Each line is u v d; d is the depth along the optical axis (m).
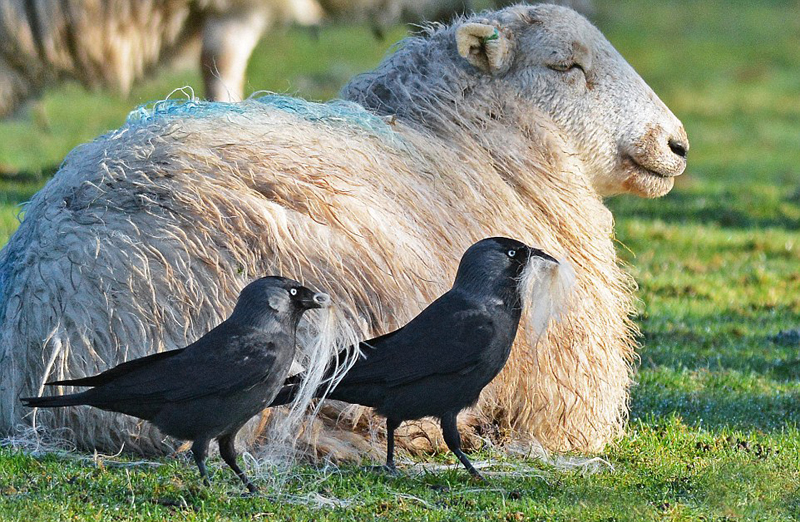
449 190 11.14
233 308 9.69
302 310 8.84
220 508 8.73
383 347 9.16
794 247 24.09
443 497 9.21
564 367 10.90
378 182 10.73
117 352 9.61
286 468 9.60
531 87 11.92
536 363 10.75
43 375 9.80
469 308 9.14
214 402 8.61
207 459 9.70
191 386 8.55
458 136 11.62
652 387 14.35
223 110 11.14
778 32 70.38
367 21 23.55
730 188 31.38
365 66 48.50
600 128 12.09
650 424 12.55
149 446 9.91
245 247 9.89
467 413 10.72
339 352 9.31
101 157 10.60
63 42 21.22
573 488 9.53
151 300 9.67
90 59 21.52
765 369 15.64
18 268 10.20
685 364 15.79
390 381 9.08
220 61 22.22
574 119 12.01
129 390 8.61
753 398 14.00
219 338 8.66
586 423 11.18
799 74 61.22
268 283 8.74
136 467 9.59
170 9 21.62
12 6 20.83
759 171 39.53
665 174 12.36
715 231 25.50
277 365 8.68
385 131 11.23
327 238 10.10
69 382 8.68
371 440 10.27
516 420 10.97
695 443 11.68
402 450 10.41
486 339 9.11
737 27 71.25
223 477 9.37
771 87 58.16
